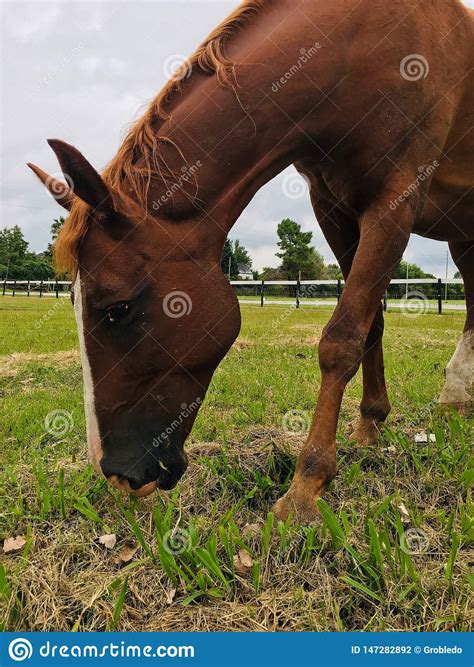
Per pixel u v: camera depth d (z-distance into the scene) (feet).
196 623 4.87
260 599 5.06
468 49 7.70
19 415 11.18
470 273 10.75
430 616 4.80
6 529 6.52
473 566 5.35
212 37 6.51
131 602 5.19
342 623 4.84
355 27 6.64
